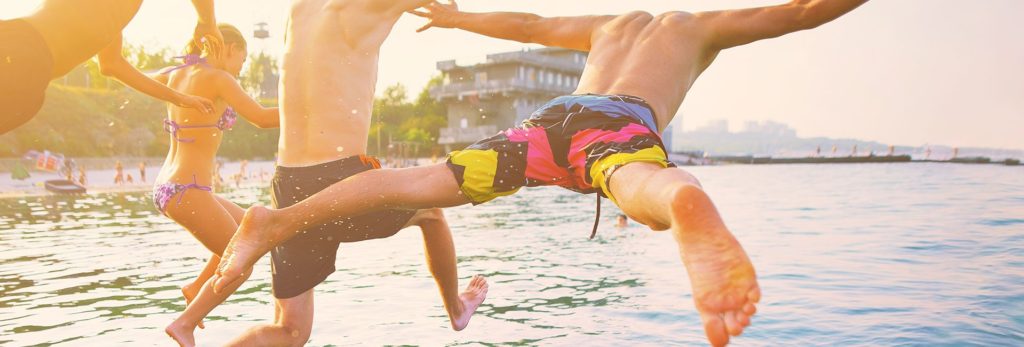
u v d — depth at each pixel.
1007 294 5.63
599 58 3.09
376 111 91.19
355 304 5.82
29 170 43.53
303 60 3.60
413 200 2.71
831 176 31.89
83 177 38.19
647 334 4.71
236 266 2.63
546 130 2.71
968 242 8.86
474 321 5.20
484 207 19.73
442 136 69.50
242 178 50.16
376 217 3.61
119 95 56.25
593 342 4.52
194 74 4.30
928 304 5.35
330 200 2.72
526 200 23.19
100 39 2.89
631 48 3.07
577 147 2.63
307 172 3.49
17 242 11.25
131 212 19.14
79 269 8.12
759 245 9.27
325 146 3.52
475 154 2.73
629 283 6.75
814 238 9.88
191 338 3.63
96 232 13.00
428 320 5.21
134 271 7.93
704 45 3.10
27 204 23.14
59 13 2.76
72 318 5.39
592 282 6.87
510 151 2.70
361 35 3.63
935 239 9.25
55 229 13.73
